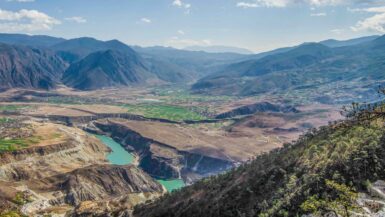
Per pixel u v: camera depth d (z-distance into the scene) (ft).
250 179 331.36
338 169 243.81
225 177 390.63
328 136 303.48
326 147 283.38
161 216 391.65
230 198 325.83
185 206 376.89
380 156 235.81
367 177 228.22
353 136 268.21
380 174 228.02
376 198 211.20
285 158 324.39
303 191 248.32
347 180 232.53
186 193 413.18
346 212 180.14
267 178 313.32
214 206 331.36
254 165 371.97
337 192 227.61
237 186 336.49
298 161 299.17
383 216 193.98
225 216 310.65
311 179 252.83
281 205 252.62
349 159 244.83
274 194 280.72
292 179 274.36
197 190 405.80
